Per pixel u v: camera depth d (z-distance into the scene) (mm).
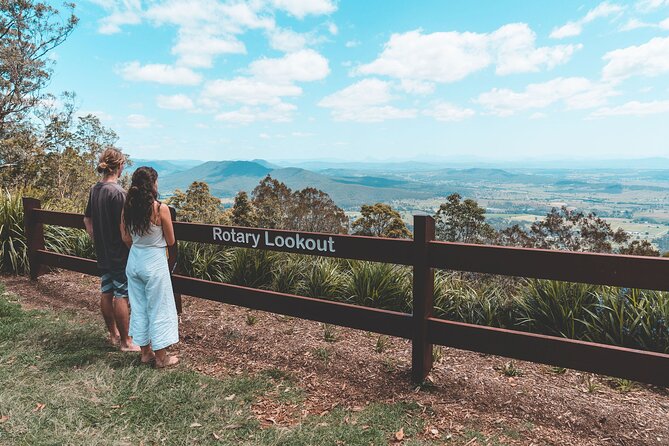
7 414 2781
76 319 4668
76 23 20906
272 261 5734
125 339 3881
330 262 5621
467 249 3012
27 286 5973
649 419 2723
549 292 4148
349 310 3516
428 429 2709
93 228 3830
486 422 2777
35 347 3848
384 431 2686
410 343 4055
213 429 2688
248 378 3391
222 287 4230
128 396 3047
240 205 20656
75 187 17297
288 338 4164
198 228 4316
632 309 3664
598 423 2711
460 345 3107
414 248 3152
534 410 2881
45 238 6945
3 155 16516
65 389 3090
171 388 3168
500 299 4539
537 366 3562
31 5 19828
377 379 3363
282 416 2877
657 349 3467
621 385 3182
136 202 3346
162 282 3482
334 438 2596
